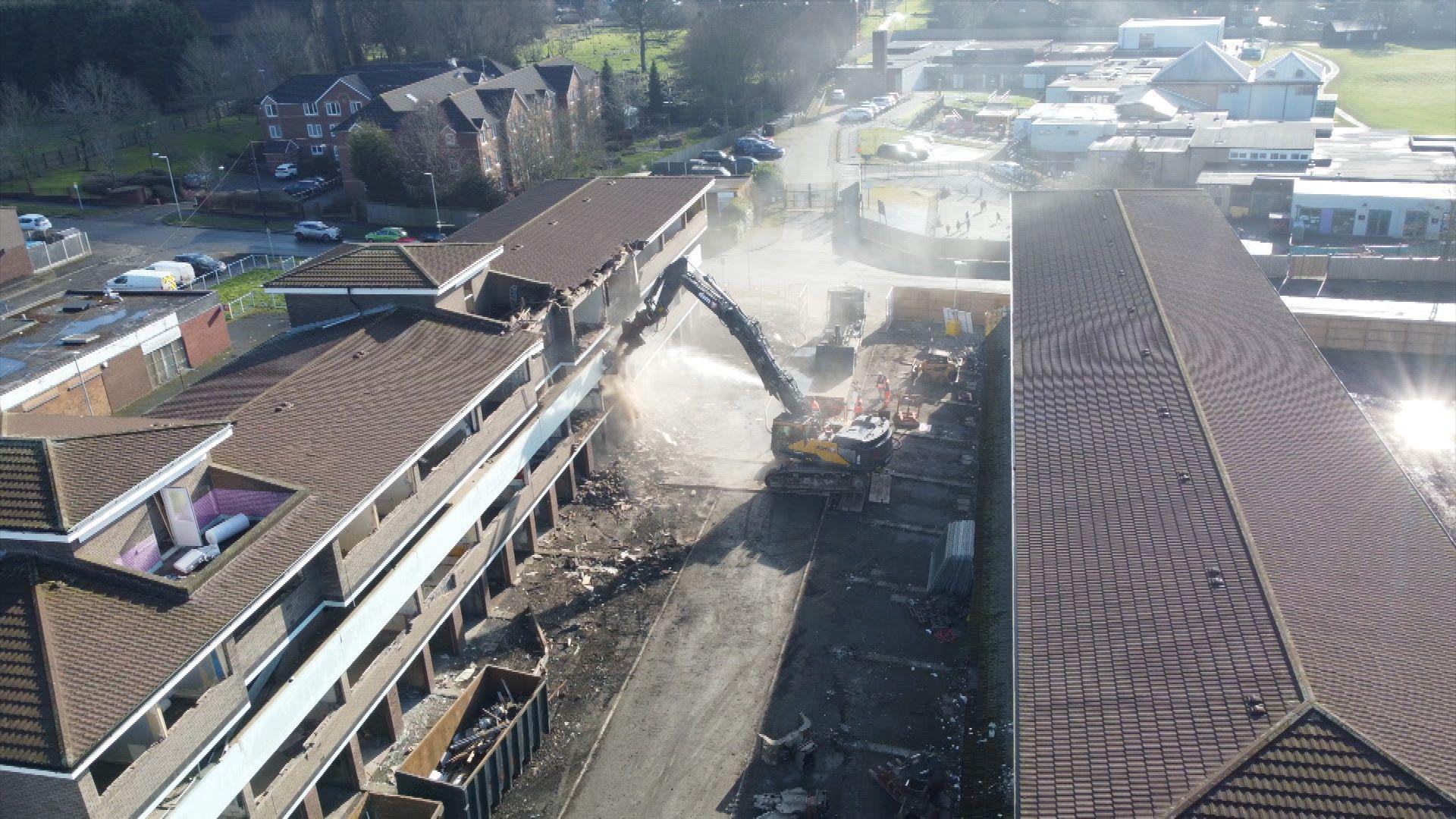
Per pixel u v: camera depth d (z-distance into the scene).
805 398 52.88
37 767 22.03
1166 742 23.83
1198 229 57.22
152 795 24.56
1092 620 27.95
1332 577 28.77
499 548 41.47
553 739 36.31
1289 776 22.39
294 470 32.62
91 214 99.69
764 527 47.91
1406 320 60.53
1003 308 66.94
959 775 33.75
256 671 28.17
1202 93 119.50
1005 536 42.31
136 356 60.16
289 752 31.48
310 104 111.19
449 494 37.28
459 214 94.81
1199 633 26.84
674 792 34.00
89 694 23.73
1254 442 35.41
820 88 149.62
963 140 122.69
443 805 31.73
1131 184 95.69
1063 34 176.75
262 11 146.00
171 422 32.75
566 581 44.41
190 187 105.81
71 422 32.66
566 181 67.75
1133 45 154.62
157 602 26.50
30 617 25.34
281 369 39.78
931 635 40.69
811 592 43.47
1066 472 34.41
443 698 37.69
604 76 126.81
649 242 56.25
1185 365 40.41
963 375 60.66
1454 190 83.88
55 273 81.00
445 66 117.25
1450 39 177.75
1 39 128.88
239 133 124.88
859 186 100.88
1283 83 115.75
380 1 150.00
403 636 35.00
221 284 81.19
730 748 35.69
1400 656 25.95
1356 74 157.00
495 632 41.31
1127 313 45.62
